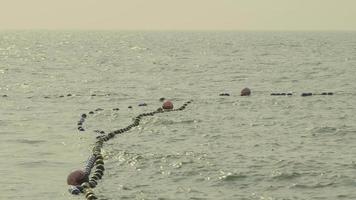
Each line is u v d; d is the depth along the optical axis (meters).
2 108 57.16
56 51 171.62
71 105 59.50
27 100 63.28
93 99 64.31
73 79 86.75
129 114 52.72
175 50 178.75
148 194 27.92
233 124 47.06
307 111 53.97
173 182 30.00
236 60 130.38
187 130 44.50
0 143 40.28
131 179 30.67
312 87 74.75
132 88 75.25
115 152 36.56
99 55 151.25
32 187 29.42
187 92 70.88
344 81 81.50
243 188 28.81
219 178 30.48
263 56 145.00
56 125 47.47
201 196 27.56
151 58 139.00
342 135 41.94
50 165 33.94
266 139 40.66
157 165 33.34
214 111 54.47
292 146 38.19
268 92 70.25
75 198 27.66
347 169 31.80
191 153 36.03
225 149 37.25
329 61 124.31
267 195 27.58
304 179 30.09
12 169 32.97
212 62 124.38
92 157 34.69
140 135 42.69
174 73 98.19
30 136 42.75
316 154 35.59
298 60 128.88
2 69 104.00
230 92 70.75
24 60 129.88
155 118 49.91
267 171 31.61
